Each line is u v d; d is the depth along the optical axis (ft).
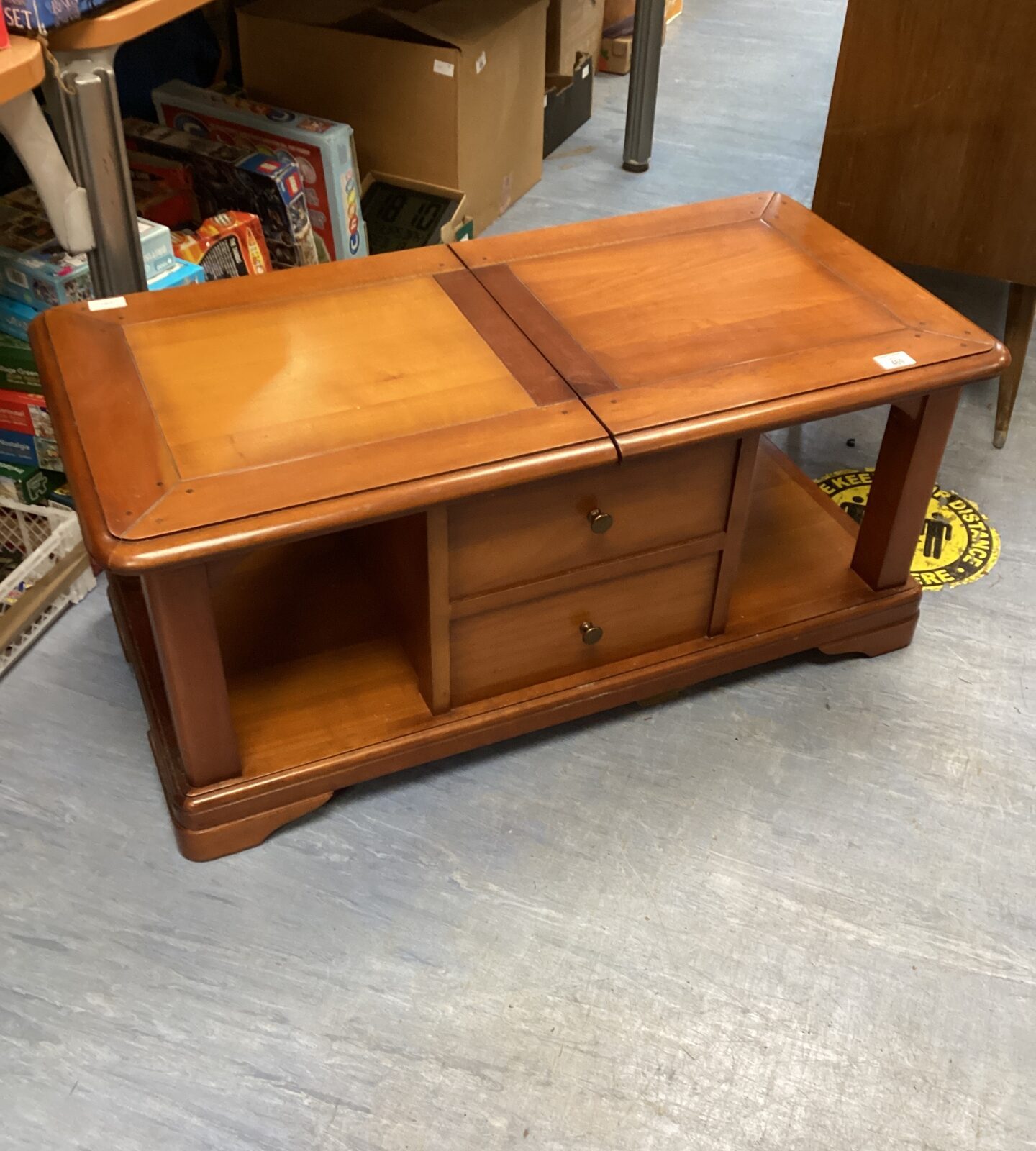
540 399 3.99
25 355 5.33
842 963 4.09
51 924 4.12
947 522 6.05
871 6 5.73
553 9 9.02
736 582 5.14
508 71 7.97
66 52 4.25
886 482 4.82
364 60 7.54
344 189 7.25
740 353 4.27
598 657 4.71
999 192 5.97
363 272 4.69
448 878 4.33
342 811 4.56
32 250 5.30
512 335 4.33
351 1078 3.72
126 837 4.43
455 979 4.00
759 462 5.87
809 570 5.22
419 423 3.85
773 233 5.11
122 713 4.92
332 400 3.94
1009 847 4.50
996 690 5.16
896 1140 3.61
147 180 6.98
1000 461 6.50
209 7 8.46
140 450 3.68
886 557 4.97
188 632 3.70
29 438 5.55
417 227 7.77
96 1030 3.82
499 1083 3.72
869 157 6.21
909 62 5.82
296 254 7.16
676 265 4.84
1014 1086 3.76
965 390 7.07
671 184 9.27
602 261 4.85
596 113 10.50
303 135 7.04
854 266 4.87
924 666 5.27
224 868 4.33
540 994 3.96
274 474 3.60
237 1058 3.76
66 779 4.63
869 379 4.15
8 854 4.34
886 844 4.50
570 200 8.95
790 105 10.82
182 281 5.70
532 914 4.21
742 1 13.50
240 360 4.13
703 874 4.36
